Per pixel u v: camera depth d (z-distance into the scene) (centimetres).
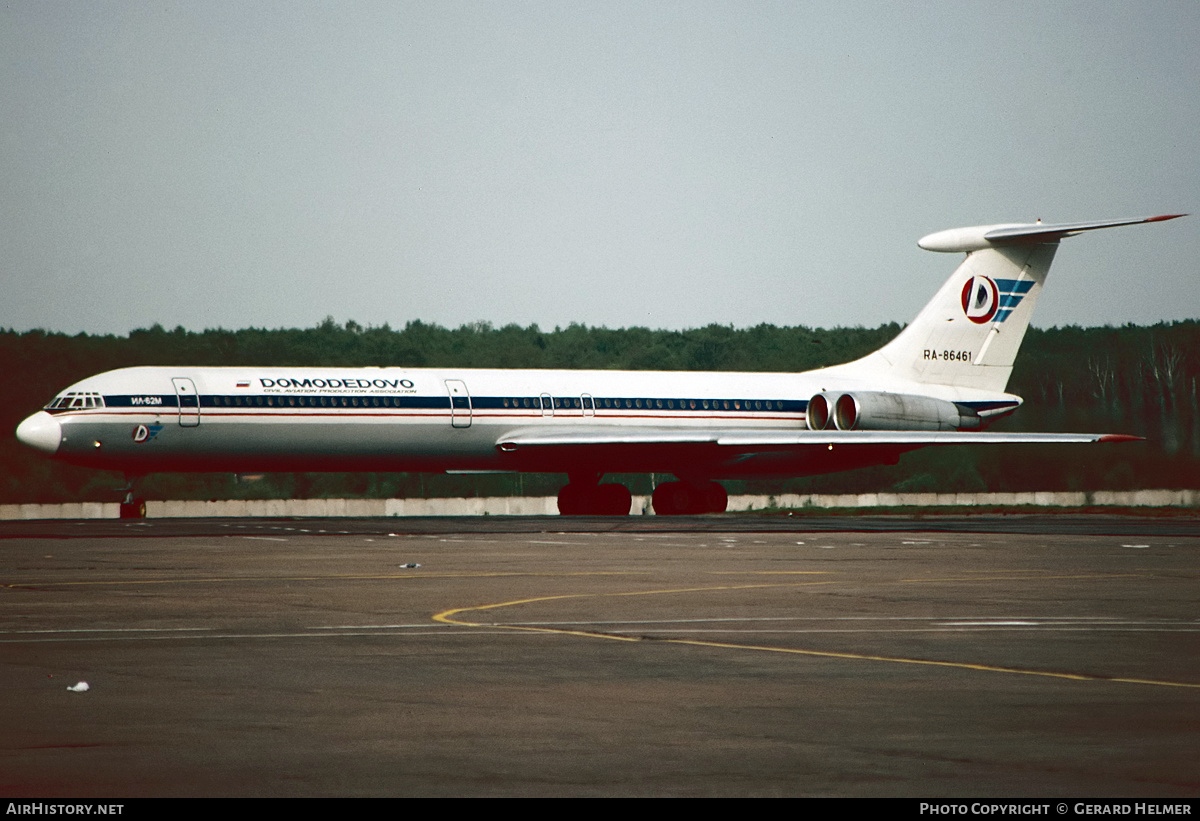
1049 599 4566
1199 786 2008
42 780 2044
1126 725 2436
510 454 11519
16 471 18362
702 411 12306
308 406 10675
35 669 3058
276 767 2127
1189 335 17362
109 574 5453
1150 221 12169
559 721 2475
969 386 13288
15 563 5997
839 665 3122
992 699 2691
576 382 11950
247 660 3195
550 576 5394
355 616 4056
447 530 8825
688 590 4853
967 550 7031
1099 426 16825
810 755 2205
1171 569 5812
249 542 7488
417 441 11075
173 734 2361
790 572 5609
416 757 2192
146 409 10244
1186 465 16500
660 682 2891
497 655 3278
